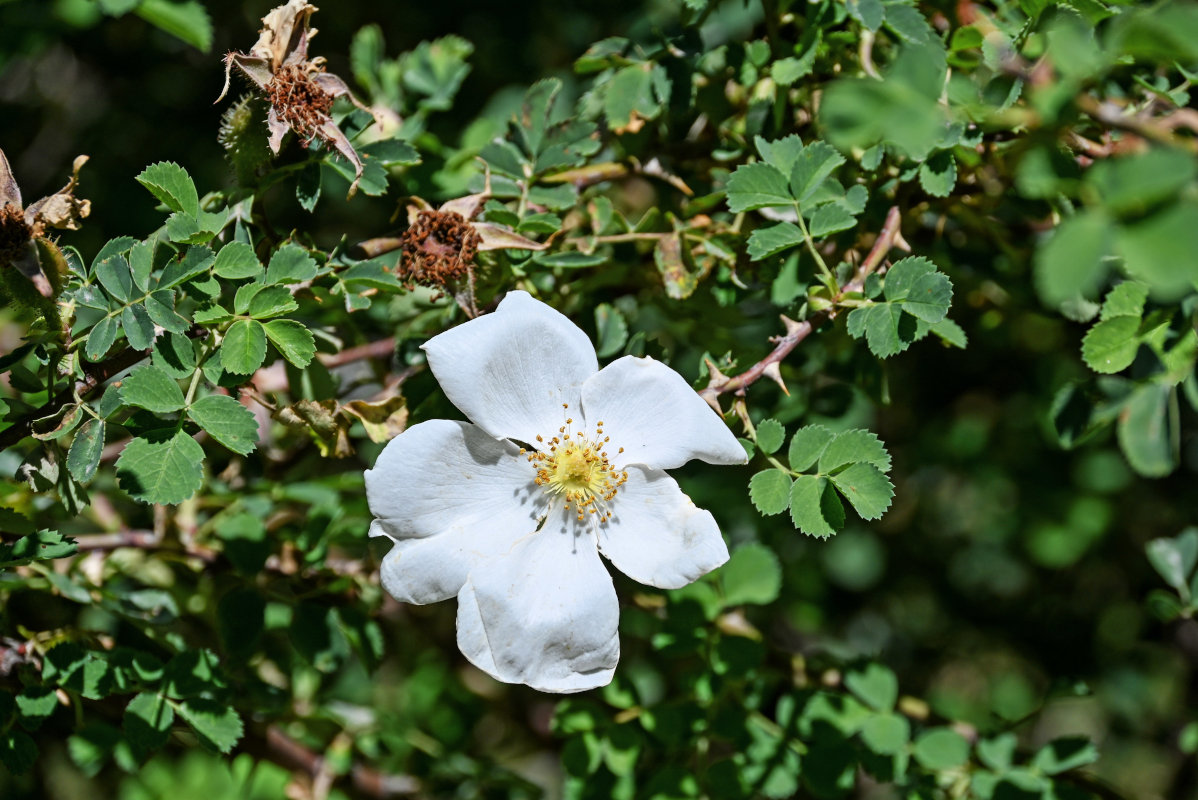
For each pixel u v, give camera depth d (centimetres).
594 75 50
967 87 43
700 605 48
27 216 42
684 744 48
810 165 44
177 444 41
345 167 44
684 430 42
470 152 50
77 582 48
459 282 44
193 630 50
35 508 48
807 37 46
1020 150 45
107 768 54
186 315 43
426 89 51
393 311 48
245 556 47
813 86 48
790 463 42
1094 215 37
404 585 42
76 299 42
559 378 43
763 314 50
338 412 44
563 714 48
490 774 53
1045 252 37
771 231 44
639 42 48
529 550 42
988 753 48
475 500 42
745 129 48
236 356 42
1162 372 43
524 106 47
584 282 48
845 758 48
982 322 54
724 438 42
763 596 48
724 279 47
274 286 42
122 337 43
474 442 42
